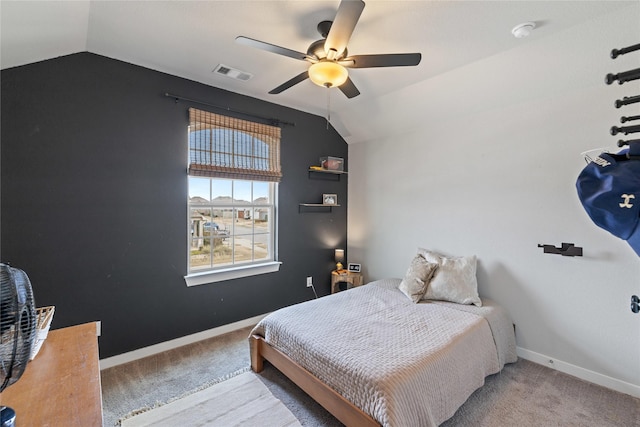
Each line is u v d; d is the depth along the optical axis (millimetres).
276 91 2250
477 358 1998
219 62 2416
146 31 1975
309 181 3715
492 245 2770
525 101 2535
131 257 2455
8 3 1379
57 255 2139
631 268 2064
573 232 2305
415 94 2961
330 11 1758
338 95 3145
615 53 992
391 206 3658
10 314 771
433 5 1700
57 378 1088
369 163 3902
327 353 1762
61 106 2133
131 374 2260
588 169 1104
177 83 2668
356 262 4090
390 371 1536
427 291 2738
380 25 1891
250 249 3279
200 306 2855
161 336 2623
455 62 2402
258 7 1728
